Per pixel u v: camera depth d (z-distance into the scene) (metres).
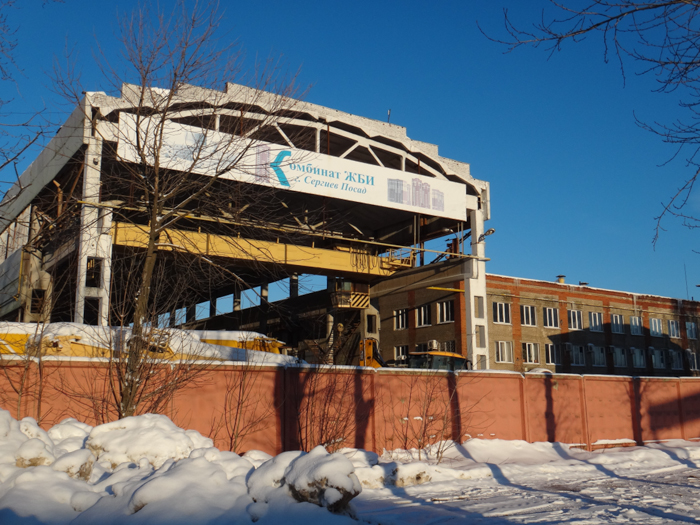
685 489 13.79
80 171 27.86
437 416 18.38
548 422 20.88
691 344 67.25
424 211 43.91
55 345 15.71
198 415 14.38
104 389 13.36
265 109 17.09
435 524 9.64
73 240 28.94
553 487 13.75
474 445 18.61
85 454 9.10
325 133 42.03
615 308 61.56
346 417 16.50
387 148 44.03
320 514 7.74
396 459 16.61
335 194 40.19
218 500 7.83
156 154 14.22
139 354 13.11
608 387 22.97
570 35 9.39
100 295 28.16
